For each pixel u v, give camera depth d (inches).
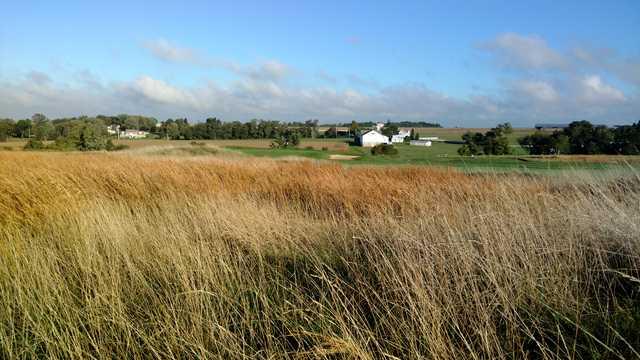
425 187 316.8
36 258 156.1
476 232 170.7
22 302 129.4
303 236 200.4
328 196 335.0
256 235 193.2
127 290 142.0
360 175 404.2
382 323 116.6
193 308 124.7
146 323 119.7
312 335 110.3
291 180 385.7
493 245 154.0
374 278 148.2
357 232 201.0
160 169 394.6
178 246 177.2
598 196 199.6
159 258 168.6
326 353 102.7
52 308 126.3
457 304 120.0
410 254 147.6
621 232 150.9
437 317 109.6
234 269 159.8
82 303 131.4
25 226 219.6
